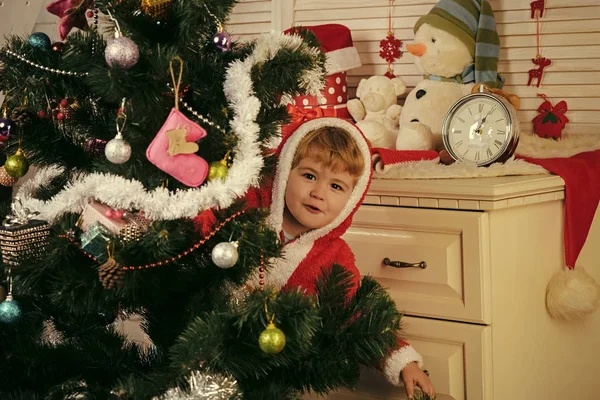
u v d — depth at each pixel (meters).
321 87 1.21
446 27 1.75
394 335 1.21
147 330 1.28
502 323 1.42
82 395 1.09
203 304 1.17
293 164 1.38
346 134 1.37
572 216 1.56
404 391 1.47
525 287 1.49
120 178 1.04
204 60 1.13
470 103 1.60
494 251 1.39
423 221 1.43
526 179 1.45
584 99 1.83
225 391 0.99
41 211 1.10
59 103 1.16
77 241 1.09
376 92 1.89
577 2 1.81
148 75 1.01
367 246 1.50
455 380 1.42
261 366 1.07
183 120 1.02
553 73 1.85
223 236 1.08
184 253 1.07
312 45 1.20
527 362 1.51
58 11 1.13
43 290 1.14
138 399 1.01
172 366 1.04
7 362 1.22
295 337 1.04
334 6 2.05
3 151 1.20
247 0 2.14
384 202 1.48
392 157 1.50
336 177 1.36
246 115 1.08
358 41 2.03
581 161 1.62
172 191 1.07
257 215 1.11
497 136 1.57
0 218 1.22
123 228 1.05
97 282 1.08
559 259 1.59
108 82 0.99
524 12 1.86
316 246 1.44
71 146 1.20
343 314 1.20
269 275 1.42
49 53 1.11
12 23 1.58
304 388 1.30
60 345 1.22
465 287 1.39
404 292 1.48
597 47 1.81
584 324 1.68
